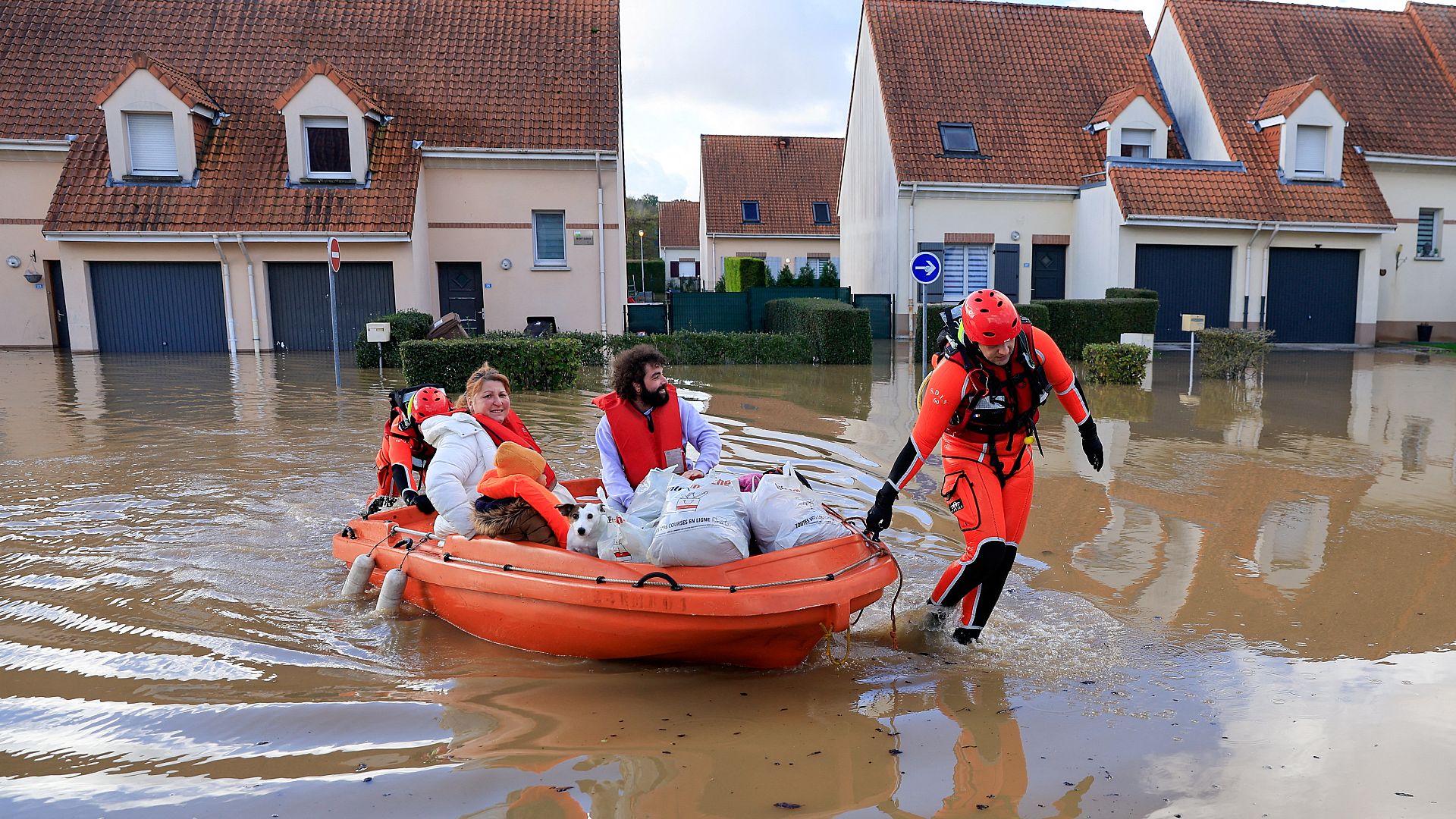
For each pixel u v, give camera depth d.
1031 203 24.89
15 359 19.31
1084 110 26.02
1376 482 8.16
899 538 6.50
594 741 3.66
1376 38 26.88
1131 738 3.66
